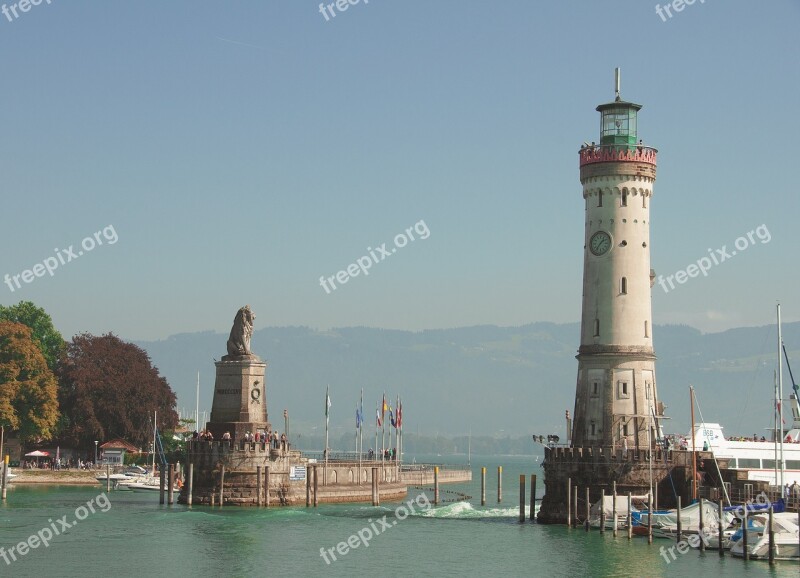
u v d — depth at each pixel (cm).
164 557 13062
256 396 18050
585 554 13212
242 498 17638
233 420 17950
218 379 18088
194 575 12081
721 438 16062
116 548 13625
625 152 16050
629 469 15212
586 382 16062
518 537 14625
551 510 15850
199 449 17812
